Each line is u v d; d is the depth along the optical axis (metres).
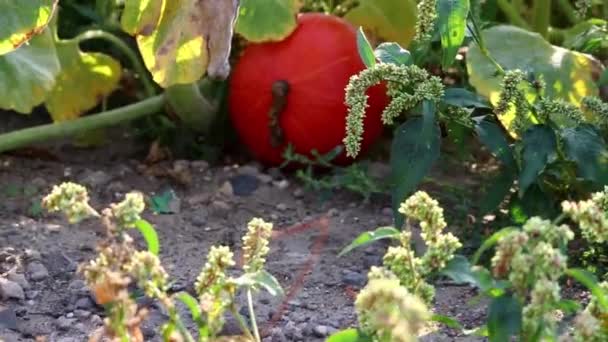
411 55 3.87
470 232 3.95
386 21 4.80
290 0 4.55
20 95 4.48
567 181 3.86
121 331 2.46
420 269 2.60
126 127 5.24
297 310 3.51
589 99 3.62
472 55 4.15
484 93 4.08
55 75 4.54
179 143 5.04
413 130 3.54
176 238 4.12
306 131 4.61
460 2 3.47
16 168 4.81
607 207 2.75
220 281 2.63
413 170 3.53
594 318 2.48
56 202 2.58
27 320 3.45
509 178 3.70
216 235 4.18
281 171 4.80
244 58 4.73
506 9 5.05
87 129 4.88
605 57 4.98
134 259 2.53
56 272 3.75
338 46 4.59
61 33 5.43
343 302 3.58
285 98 4.59
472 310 3.49
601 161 3.53
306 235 4.15
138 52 5.36
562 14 5.60
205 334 2.61
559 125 3.74
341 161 4.71
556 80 4.14
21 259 3.83
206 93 5.12
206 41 4.03
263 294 3.58
